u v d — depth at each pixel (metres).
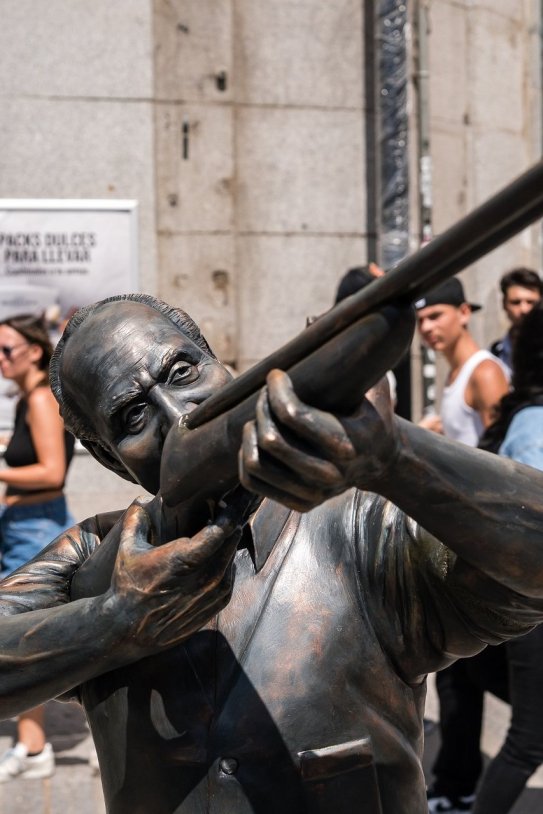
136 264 5.61
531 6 6.84
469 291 6.41
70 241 5.55
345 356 1.02
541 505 1.23
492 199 0.90
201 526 1.29
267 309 5.83
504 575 1.25
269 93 5.77
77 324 1.51
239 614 1.43
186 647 1.42
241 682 1.40
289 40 5.77
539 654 3.01
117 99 5.58
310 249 5.86
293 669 1.40
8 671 1.33
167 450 1.24
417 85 5.94
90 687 1.49
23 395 3.90
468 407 4.02
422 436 1.17
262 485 1.05
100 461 1.58
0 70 5.48
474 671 3.33
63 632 1.31
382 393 1.09
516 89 6.68
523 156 6.74
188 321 1.54
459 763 3.63
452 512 1.19
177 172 5.68
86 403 1.45
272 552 1.46
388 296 1.01
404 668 1.45
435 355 5.90
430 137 6.12
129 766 1.43
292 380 1.05
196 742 1.39
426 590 1.41
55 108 5.53
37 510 3.88
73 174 5.57
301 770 1.37
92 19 5.53
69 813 3.70
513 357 3.18
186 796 1.39
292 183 5.82
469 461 1.20
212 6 5.66
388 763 1.42
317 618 1.42
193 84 5.67
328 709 1.39
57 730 4.34
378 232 5.89
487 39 6.45
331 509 1.49
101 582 1.47
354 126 5.88
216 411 1.18
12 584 1.53
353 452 1.04
